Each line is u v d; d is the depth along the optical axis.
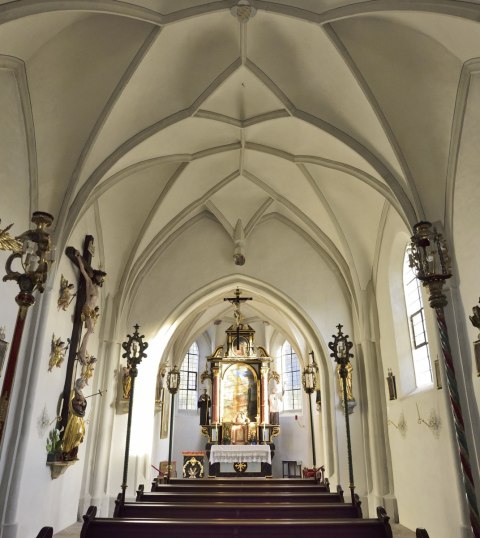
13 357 4.50
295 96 9.19
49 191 8.73
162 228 13.08
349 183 11.08
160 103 9.19
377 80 8.15
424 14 6.60
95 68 7.97
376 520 6.05
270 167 11.85
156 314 13.39
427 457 8.89
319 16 7.30
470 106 7.33
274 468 22.16
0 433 4.32
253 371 20.98
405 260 10.86
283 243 14.04
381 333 11.85
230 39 8.09
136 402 12.52
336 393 12.52
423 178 8.63
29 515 7.64
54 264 8.35
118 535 5.84
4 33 6.42
